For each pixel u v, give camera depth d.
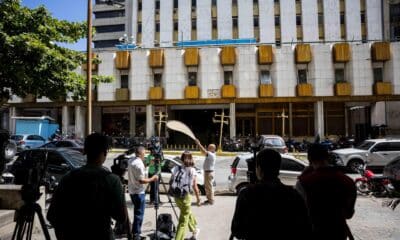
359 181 12.76
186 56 34.03
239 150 30.91
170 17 50.12
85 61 13.27
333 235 3.44
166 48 34.59
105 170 3.03
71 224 2.82
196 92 33.66
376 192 12.27
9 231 6.76
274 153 2.86
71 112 38.06
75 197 2.85
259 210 2.68
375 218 8.88
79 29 12.75
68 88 11.91
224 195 12.91
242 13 47.94
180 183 6.14
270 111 35.16
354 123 35.88
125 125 37.88
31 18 11.34
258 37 47.28
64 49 12.41
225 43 37.28
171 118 37.12
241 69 33.53
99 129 38.12
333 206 3.47
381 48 32.22
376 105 35.97
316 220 3.47
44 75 11.25
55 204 2.89
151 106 34.62
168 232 6.52
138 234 6.31
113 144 33.59
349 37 45.34
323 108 33.59
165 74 34.47
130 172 6.41
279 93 33.03
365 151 17.95
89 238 2.80
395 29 44.72
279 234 2.61
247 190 2.81
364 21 45.41
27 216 4.03
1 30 10.55
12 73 10.41
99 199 2.86
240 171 12.22
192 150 31.77
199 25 48.97
